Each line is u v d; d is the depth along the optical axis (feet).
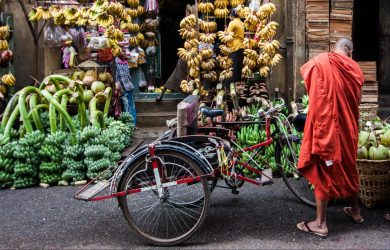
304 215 14.11
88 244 12.33
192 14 22.02
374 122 16.75
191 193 15.15
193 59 21.80
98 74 23.32
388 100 27.45
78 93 19.30
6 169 17.84
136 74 26.53
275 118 15.61
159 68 28.14
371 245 11.79
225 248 11.86
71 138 18.34
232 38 21.79
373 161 13.84
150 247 12.11
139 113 25.82
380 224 13.21
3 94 23.30
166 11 31.86
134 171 12.27
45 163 17.90
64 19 21.15
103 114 21.33
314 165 12.26
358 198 14.61
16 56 24.41
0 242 12.55
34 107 19.01
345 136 12.17
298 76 22.93
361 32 30.73
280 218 13.89
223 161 13.16
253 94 21.63
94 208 15.15
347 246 11.78
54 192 17.19
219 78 21.83
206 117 16.66
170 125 15.26
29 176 18.06
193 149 12.39
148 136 22.91
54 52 24.81
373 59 30.60
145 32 26.94
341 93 12.01
